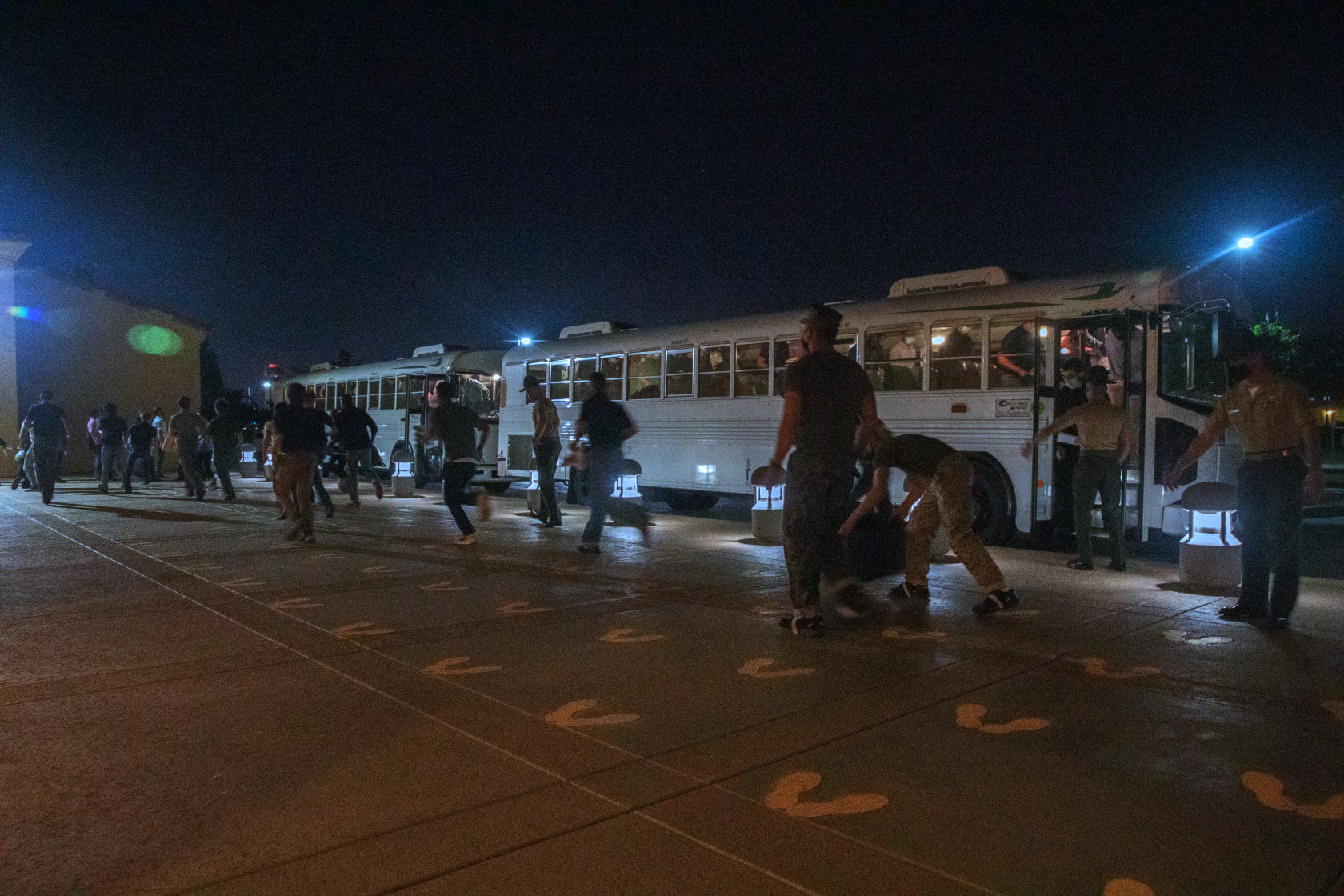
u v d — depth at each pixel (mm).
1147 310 9430
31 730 3711
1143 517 9492
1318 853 2695
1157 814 2963
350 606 6277
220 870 2557
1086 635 5500
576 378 16344
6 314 22672
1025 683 4469
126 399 25859
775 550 9383
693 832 2820
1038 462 10039
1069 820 2918
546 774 3279
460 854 2660
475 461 9547
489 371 20250
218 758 3414
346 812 2947
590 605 6379
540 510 11680
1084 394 10070
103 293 25328
